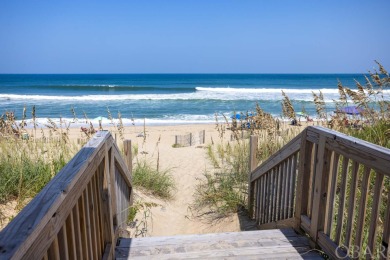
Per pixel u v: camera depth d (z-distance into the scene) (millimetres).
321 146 2797
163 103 36469
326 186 2791
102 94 47750
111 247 2764
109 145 2928
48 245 1284
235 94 48812
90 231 2113
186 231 4934
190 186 6895
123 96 42906
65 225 1552
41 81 87438
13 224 1150
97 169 2518
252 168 4848
